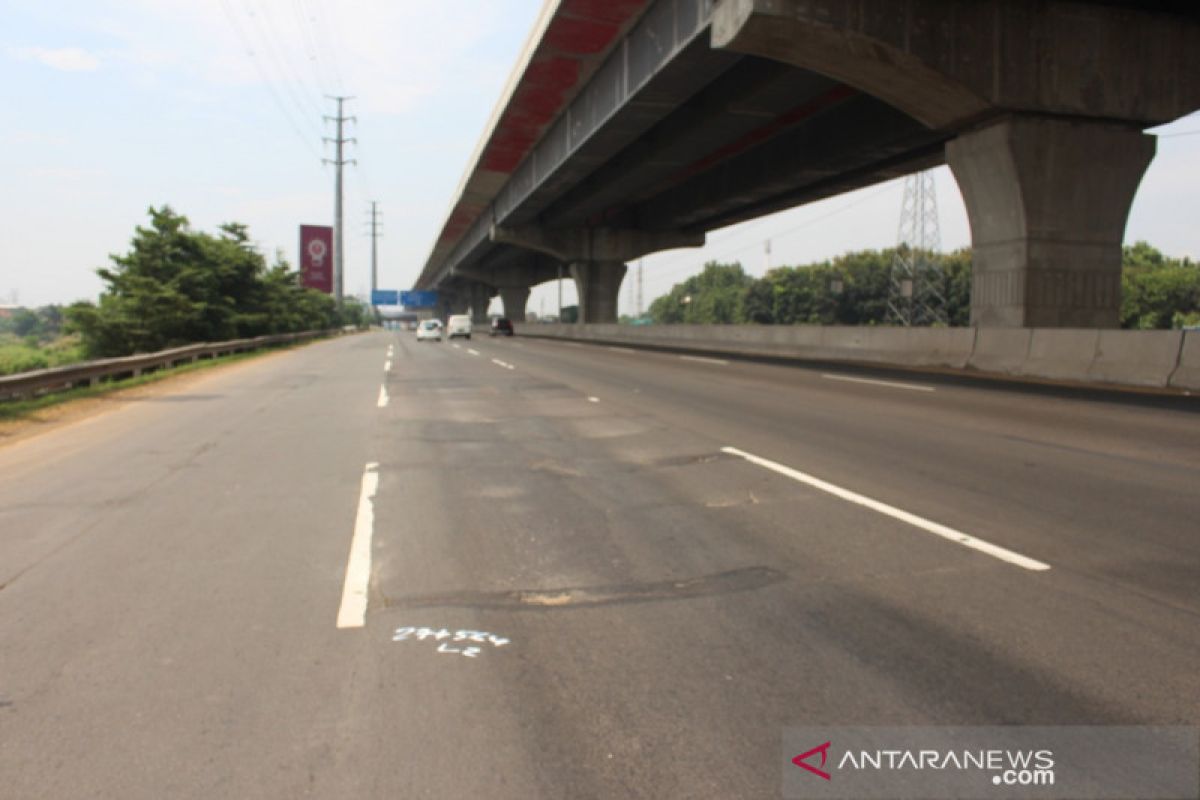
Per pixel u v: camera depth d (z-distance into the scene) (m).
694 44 22.03
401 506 7.01
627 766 2.94
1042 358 17.14
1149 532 5.70
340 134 88.69
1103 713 3.24
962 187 21.17
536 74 31.28
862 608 4.40
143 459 9.72
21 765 3.00
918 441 9.57
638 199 48.72
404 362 28.62
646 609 4.47
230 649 4.03
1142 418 10.95
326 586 4.97
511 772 2.91
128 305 38.00
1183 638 3.93
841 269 103.94
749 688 3.52
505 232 58.47
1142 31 19.75
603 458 9.05
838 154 30.02
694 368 22.38
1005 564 5.07
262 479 8.31
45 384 16.80
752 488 7.31
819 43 18.19
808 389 15.74
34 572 5.33
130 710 3.42
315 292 79.69
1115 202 20.06
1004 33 18.97
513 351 36.12
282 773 2.92
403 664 3.83
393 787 2.83
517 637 4.13
